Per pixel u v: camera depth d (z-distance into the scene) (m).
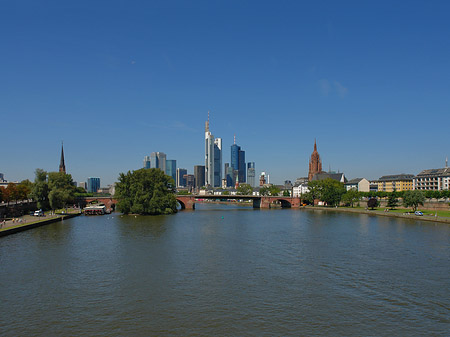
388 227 132.88
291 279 62.66
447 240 101.94
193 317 46.66
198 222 152.12
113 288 58.00
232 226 137.50
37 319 46.16
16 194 179.12
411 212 184.38
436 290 56.91
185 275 65.19
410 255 81.56
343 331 42.78
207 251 86.12
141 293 55.56
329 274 65.75
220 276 64.50
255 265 72.38
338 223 148.75
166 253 83.81
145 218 170.50
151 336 41.59
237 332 42.50
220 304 50.97
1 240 101.12
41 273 66.56
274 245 94.38
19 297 53.94
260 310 48.84
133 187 188.00
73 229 125.56
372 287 58.41
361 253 83.88
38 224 132.00
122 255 81.62
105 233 115.88
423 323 44.97
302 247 91.50
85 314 47.72
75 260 76.69
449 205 191.00
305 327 43.78
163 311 48.59
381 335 41.81
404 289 57.38
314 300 52.50
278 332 42.50
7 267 70.81
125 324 44.69
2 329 43.31
